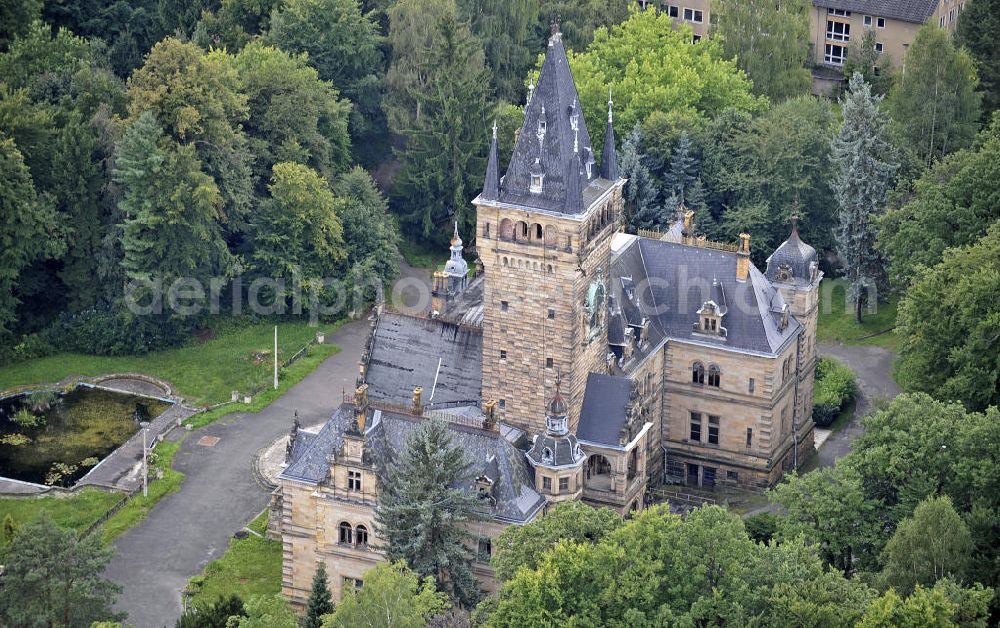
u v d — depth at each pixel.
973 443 189.00
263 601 171.88
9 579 180.50
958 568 177.00
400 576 172.25
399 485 187.75
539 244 194.00
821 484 191.00
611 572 172.88
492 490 192.25
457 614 181.75
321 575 186.75
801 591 168.62
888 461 192.00
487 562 193.12
